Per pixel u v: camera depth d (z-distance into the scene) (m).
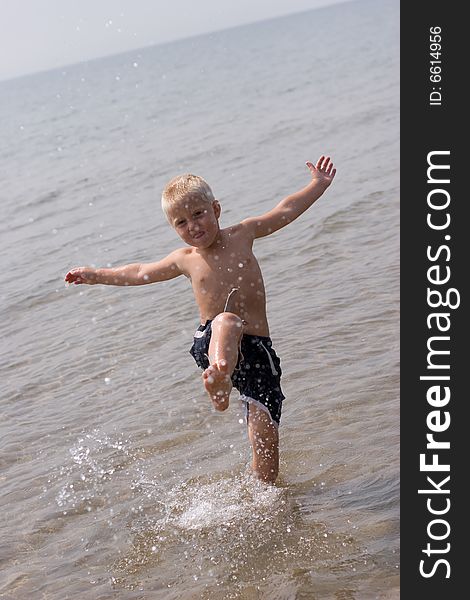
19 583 3.47
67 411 5.34
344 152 13.45
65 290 8.38
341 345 5.48
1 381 6.12
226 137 18.97
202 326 3.94
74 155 22.20
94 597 3.29
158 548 3.58
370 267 7.07
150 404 5.19
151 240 9.95
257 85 32.47
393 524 3.47
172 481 4.16
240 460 4.24
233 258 3.90
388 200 9.35
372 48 40.47
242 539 3.53
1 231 12.58
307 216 9.26
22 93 98.44
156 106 33.00
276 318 6.22
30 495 4.27
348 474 3.93
